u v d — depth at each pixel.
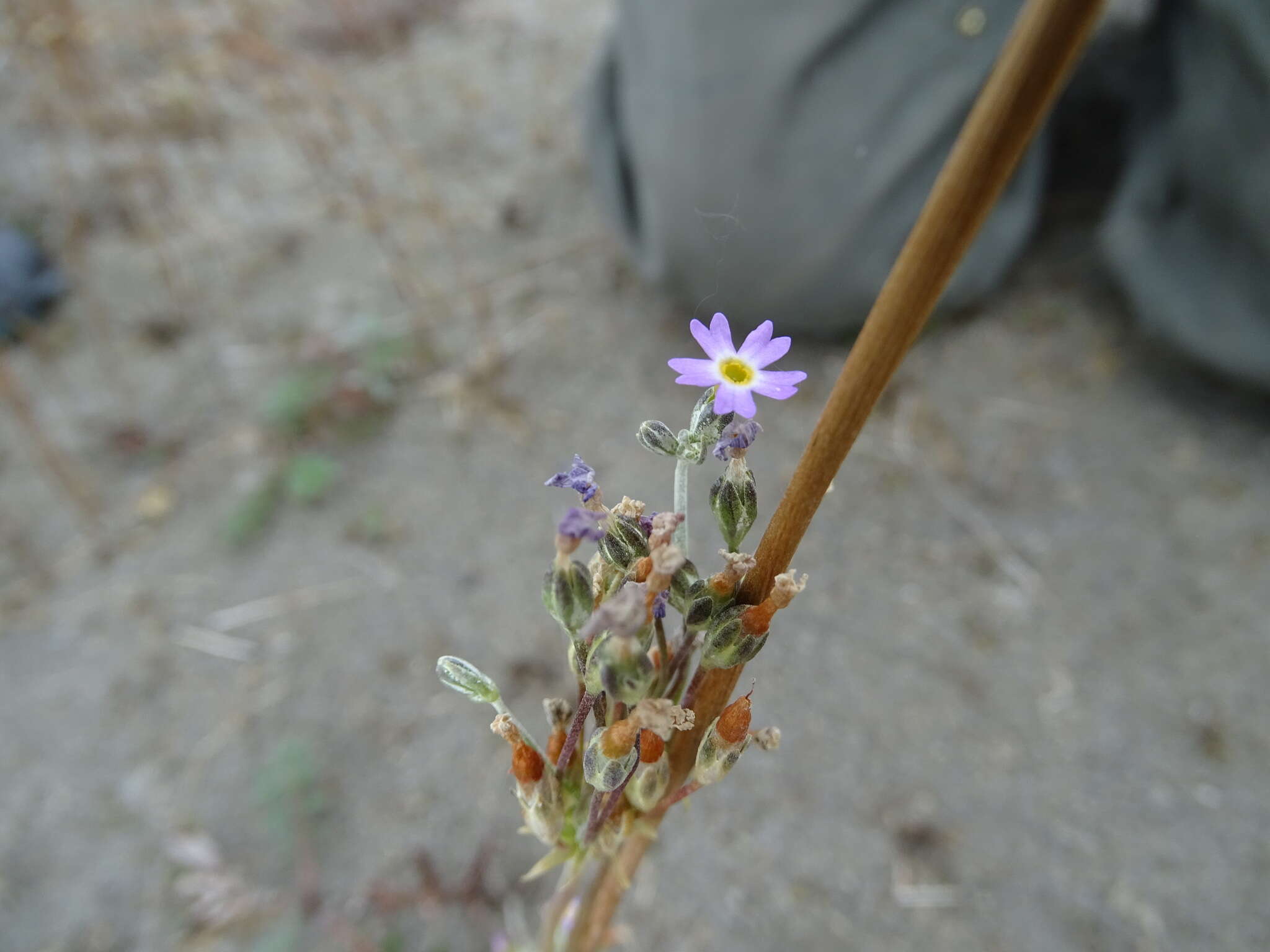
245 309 0.32
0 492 0.27
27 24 0.31
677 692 0.07
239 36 0.31
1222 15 0.24
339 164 0.38
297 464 0.26
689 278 0.28
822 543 0.24
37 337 0.31
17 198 0.36
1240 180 0.24
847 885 0.18
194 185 0.37
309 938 0.18
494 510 0.25
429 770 0.20
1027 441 0.26
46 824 0.20
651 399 0.28
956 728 0.20
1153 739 0.20
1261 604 0.22
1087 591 0.23
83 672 0.22
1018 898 0.18
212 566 0.25
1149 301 0.27
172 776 0.20
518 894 0.18
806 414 0.27
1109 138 0.34
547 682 0.22
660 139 0.26
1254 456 0.25
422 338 0.30
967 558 0.24
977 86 0.25
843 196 0.26
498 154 0.38
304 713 0.21
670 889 0.18
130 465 0.27
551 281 0.32
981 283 0.28
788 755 0.20
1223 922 0.17
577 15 0.49
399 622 0.23
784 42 0.24
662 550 0.06
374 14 0.47
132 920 0.18
